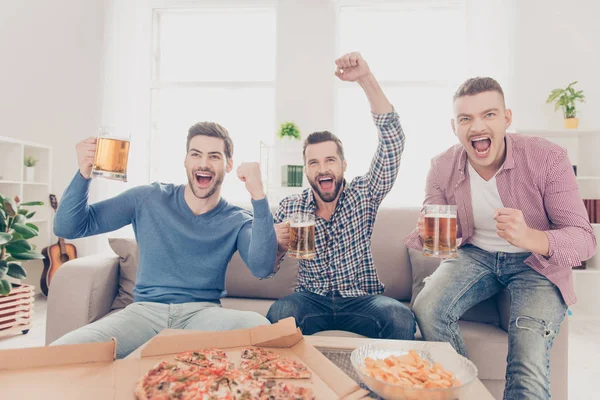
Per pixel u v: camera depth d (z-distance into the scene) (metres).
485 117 1.25
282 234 1.38
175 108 3.80
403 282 1.71
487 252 1.39
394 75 3.61
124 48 3.45
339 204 1.48
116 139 1.17
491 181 1.37
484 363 1.30
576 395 1.70
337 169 1.43
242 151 3.71
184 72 3.82
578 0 3.13
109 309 1.62
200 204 1.44
